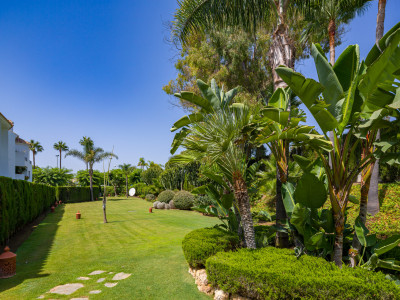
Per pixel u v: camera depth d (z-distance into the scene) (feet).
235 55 57.00
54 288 18.39
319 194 15.12
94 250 30.42
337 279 11.26
